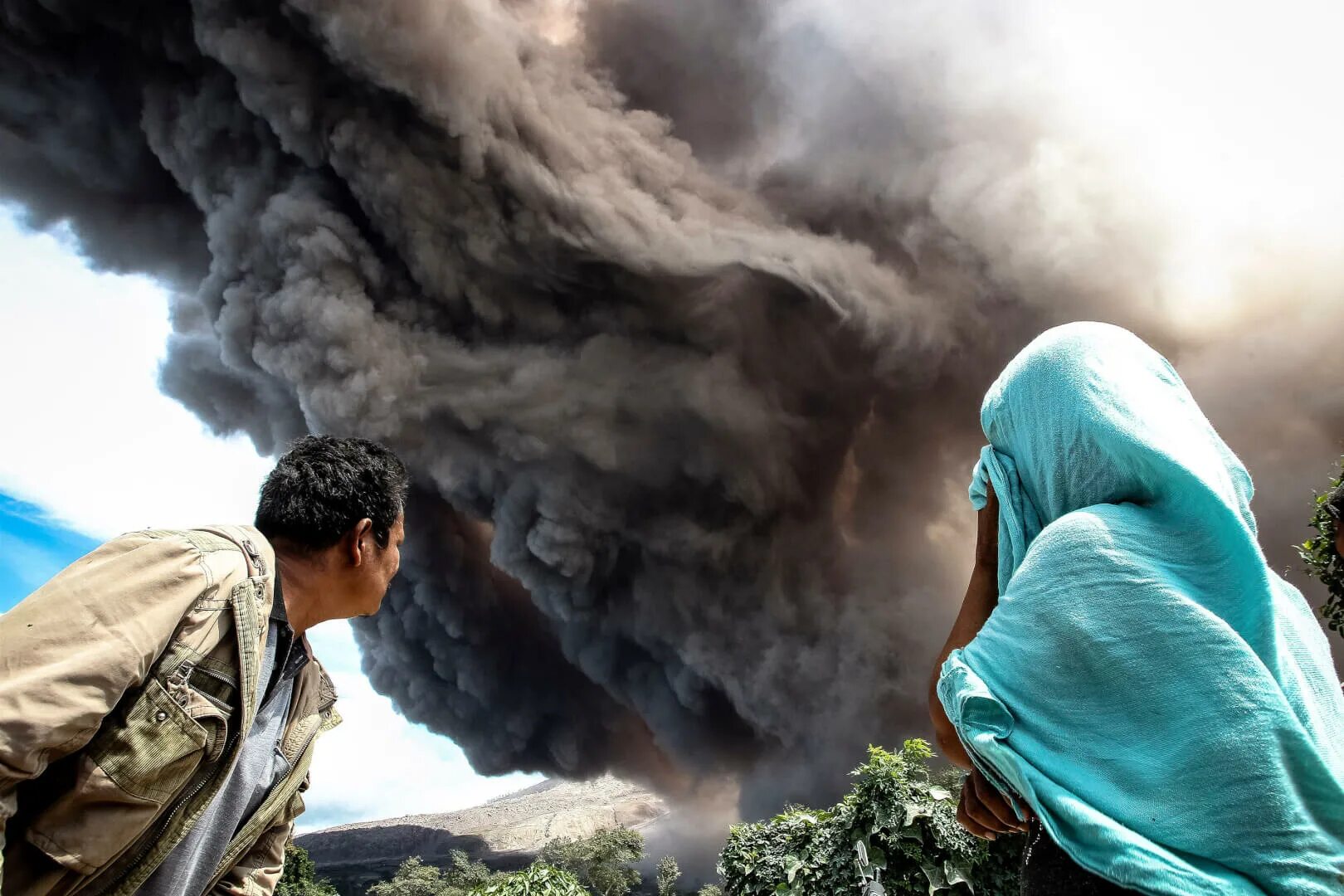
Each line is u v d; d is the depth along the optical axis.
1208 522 0.74
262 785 1.54
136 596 1.17
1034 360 0.92
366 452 1.62
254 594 1.30
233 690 1.25
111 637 1.12
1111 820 0.67
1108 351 0.89
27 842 1.13
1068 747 0.73
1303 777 0.65
